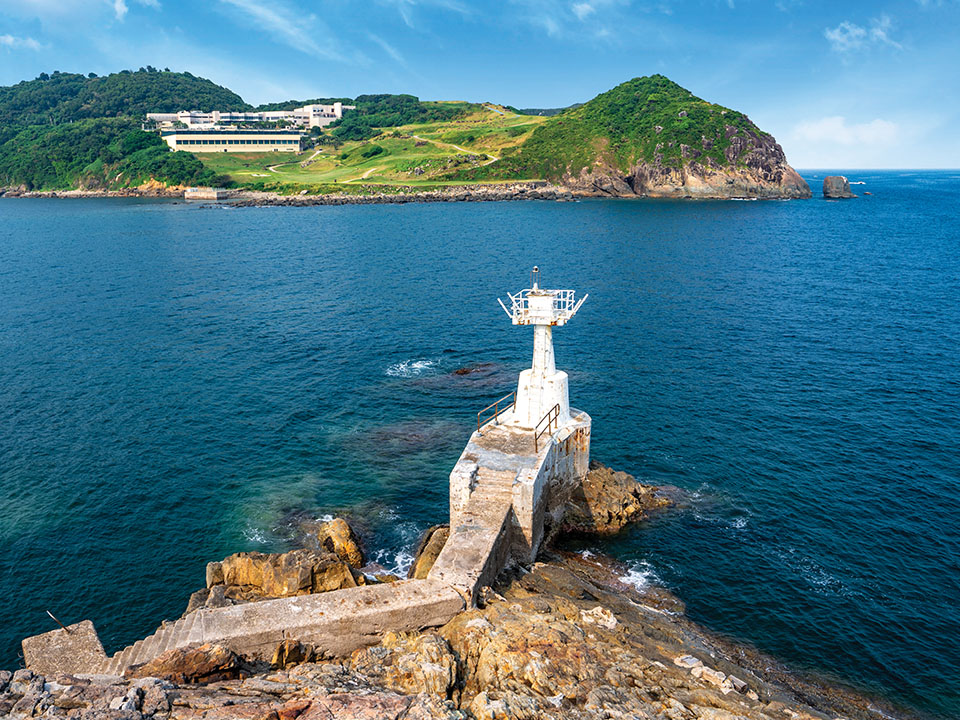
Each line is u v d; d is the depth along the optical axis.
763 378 49.72
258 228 138.12
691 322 64.81
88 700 14.95
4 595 26.50
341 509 32.97
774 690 20.44
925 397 45.38
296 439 40.28
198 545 29.95
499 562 25.28
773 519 31.86
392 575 27.23
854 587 27.00
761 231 130.38
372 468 37.03
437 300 74.00
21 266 93.94
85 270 91.06
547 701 16.81
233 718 14.33
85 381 48.66
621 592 26.77
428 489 34.97
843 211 174.00
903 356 53.75
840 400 45.28
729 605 26.14
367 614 19.91
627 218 152.00
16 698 14.99
